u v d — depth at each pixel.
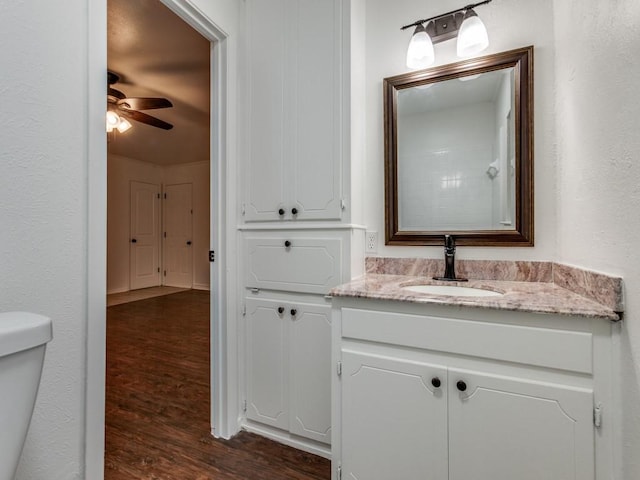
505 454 0.95
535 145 1.37
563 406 0.89
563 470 0.89
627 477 0.81
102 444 1.02
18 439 0.63
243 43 1.72
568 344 0.90
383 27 1.66
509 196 1.43
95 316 1.01
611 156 0.88
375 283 1.40
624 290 0.83
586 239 1.04
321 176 1.54
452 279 1.44
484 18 1.46
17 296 0.84
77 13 0.97
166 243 6.10
